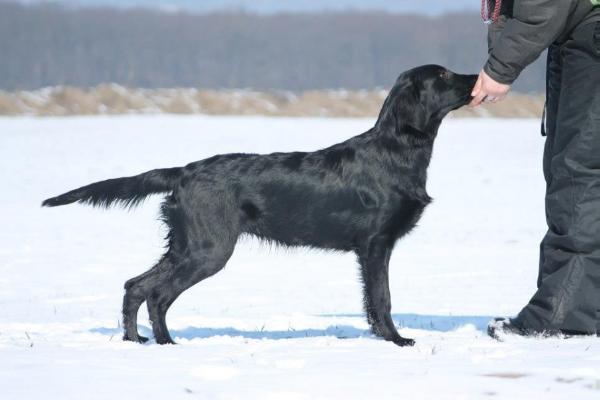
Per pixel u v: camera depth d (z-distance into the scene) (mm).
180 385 6082
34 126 54500
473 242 18562
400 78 9422
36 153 38938
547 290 7996
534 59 8023
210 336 9578
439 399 5613
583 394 5613
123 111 69500
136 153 38500
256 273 15539
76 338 9109
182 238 9352
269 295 13320
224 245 9359
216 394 5797
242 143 42594
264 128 53281
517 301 12172
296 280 14789
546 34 7809
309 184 9391
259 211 9500
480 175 32438
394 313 11367
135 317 9273
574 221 7848
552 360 6645
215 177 9398
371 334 9344
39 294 13266
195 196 9336
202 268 9297
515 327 8273
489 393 5715
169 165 33656
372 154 9336
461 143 45938
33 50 95812
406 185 9242
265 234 9625
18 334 9516
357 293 13484
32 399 5719
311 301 12758
